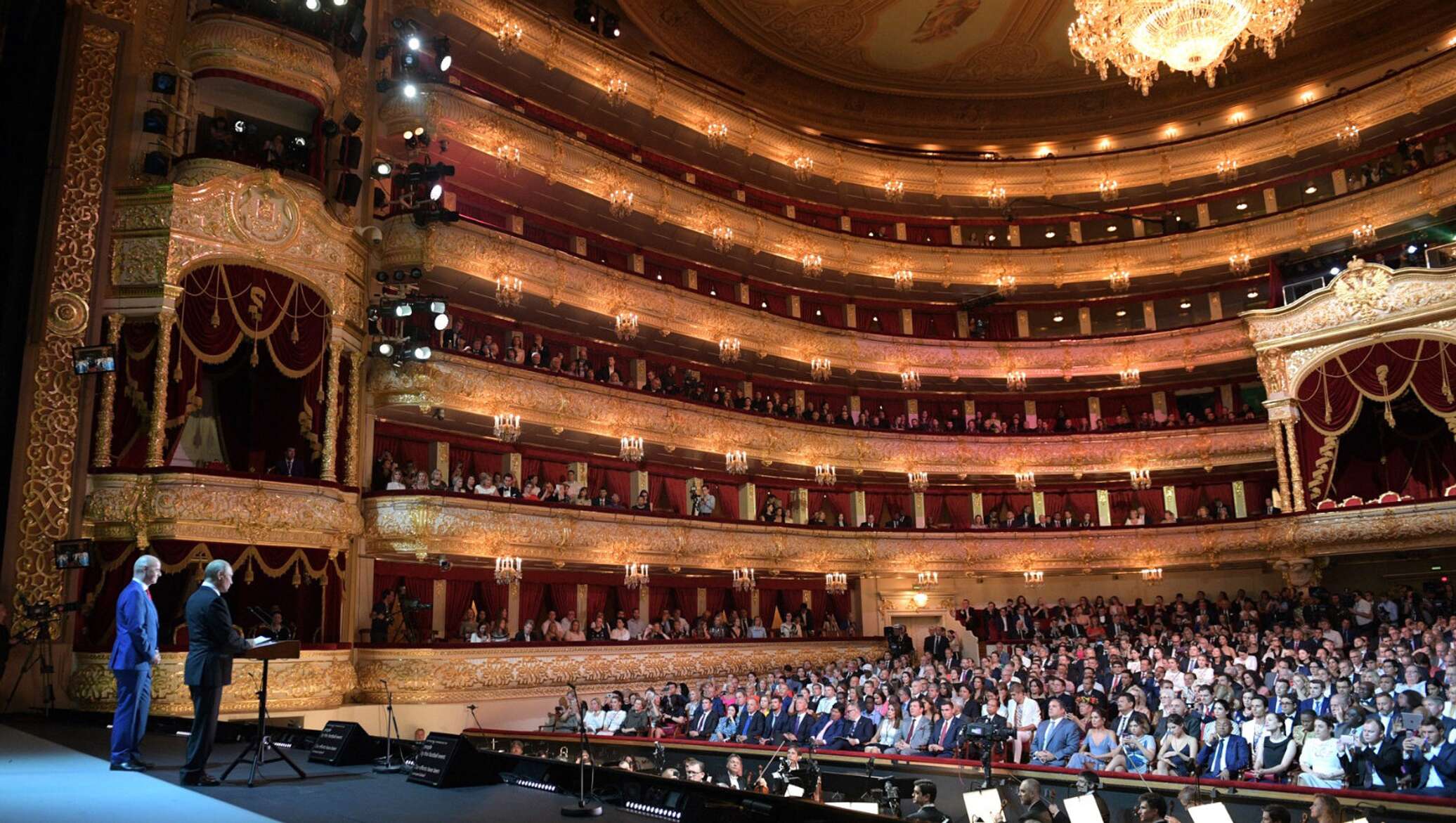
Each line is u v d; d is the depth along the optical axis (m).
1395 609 26.69
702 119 33.03
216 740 13.61
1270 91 38.25
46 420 18.50
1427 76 32.97
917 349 37.31
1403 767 12.54
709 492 33.41
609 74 30.20
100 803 8.23
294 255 21.05
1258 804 10.98
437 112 25.16
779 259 35.16
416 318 25.94
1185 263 37.44
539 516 25.08
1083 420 39.03
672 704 22.91
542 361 29.36
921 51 37.31
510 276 26.05
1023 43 36.84
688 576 31.97
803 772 13.81
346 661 20.78
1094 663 21.70
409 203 24.61
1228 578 35.12
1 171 19.03
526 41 28.14
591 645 25.16
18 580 17.81
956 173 38.88
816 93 39.56
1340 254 35.78
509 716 23.06
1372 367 30.72
